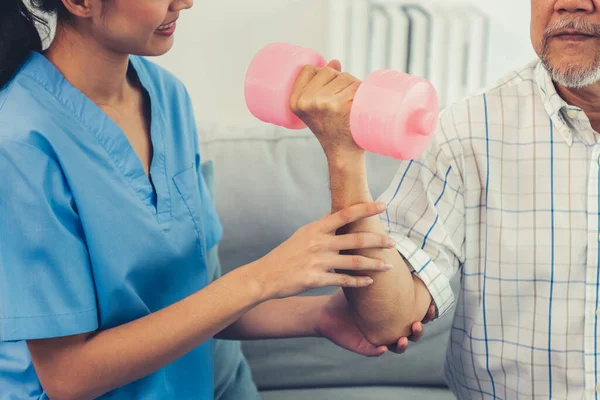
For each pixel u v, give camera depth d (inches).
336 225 34.9
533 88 43.8
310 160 60.2
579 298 42.4
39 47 38.6
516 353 43.9
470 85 111.0
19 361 39.6
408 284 40.1
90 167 36.8
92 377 36.0
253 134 61.7
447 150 44.1
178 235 41.1
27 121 35.1
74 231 36.2
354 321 44.5
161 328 35.6
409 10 107.9
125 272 37.7
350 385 60.3
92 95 39.0
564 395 43.4
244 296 35.1
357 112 32.1
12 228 33.9
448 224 44.2
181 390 42.7
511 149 43.4
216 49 104.4
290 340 59.3
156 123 41.8
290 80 34.4
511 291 43.6
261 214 58.0
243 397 53.7
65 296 35.2
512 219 43.4
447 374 49.7
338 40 106.0
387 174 59.8
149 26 35.1
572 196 42.4
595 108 42.1
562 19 38.1
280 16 103.9
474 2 110.1
